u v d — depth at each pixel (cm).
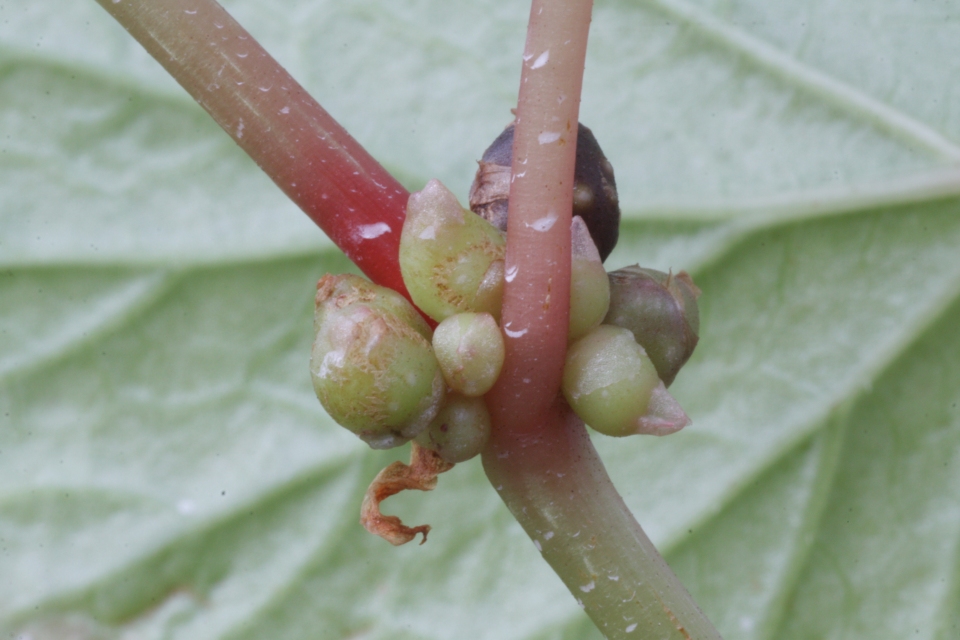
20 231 25
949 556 22
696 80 23
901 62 22
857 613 22
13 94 25
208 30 14
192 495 25
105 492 25
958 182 21
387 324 14
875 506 22
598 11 23
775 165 22
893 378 22
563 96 14
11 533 25
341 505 24
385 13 24
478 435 14
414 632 24
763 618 23
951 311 21
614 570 14
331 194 14
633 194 23
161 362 25
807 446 22
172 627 25
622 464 24
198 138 25
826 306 22
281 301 24
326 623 24
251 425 25
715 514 23
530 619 24
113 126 25
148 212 25
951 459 22
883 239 22
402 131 24
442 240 14
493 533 24
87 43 25
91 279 25
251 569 25
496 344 14
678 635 14
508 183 15
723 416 23
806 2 22
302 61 24
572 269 14
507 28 24
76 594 25
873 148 22
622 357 14
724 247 23
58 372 25
